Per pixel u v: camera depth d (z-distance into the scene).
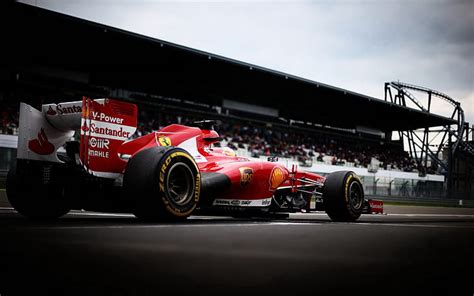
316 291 1.48
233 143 28.16
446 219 10.15
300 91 29.16
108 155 4.51
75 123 4.69
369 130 38.25
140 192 4.17
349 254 2.46
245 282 1.59
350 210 6.51
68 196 4.77
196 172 4.64
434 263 2.26
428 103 42.91
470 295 1.52
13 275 1.59
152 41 21.39
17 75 21.81
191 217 6.84
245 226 4.20
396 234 4.01
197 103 28.06
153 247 2.37
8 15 18.17
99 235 2.86
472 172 39.47
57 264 1.81
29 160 4.71
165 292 1.39
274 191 6.07
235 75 26.12
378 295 1.46
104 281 1.52
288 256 2.28
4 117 20.53
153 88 26.12
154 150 4.28
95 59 22.70
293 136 32.62
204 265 1.90
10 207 7.88
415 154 40.91
